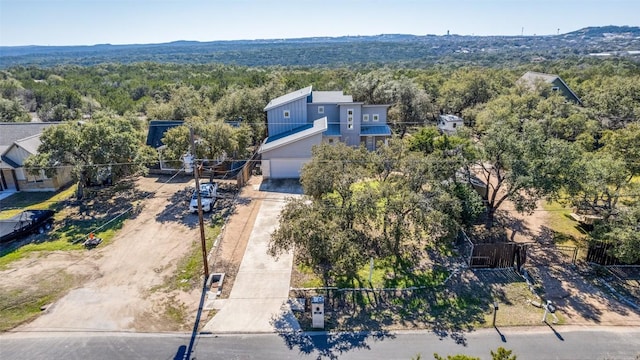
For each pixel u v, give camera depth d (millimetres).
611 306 15547
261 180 29578
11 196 26344
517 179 18094
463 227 19734
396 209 17312
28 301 15430
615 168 18891
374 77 43406
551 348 13172
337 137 33062
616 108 36250
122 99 57656
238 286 16406
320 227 14781
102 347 13195
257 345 13297
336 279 16859
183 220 22516
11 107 47344
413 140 27266
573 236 20688
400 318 14664
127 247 19484
